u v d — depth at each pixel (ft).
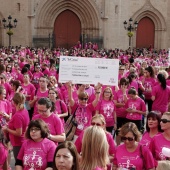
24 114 30.76
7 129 30.94
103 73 37.45
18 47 141.28
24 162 23.98
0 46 157.17
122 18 170.09
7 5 156.56
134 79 51.90
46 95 41.86
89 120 34.88
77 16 167.63
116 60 37.35
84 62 37.27
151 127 28.55
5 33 157.58
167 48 180.14
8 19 149.07
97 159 19.85
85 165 19.79
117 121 43.62
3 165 24.79
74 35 168.86
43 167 23.81
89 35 166.81
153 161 24.23
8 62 69.05
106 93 38.68
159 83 45.03
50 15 161.89
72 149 19.67
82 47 163.84
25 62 83.61
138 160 23.94
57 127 28.68
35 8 157.38
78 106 35.17
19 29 157.69
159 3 176.14
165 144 25.75
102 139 20.06
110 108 38.78
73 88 43.88
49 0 159.74
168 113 25.98
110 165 24.20
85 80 37.42
